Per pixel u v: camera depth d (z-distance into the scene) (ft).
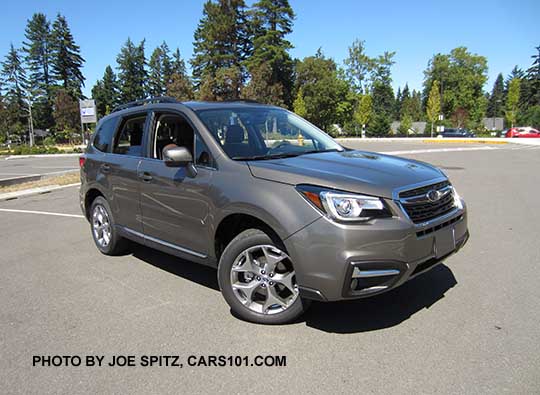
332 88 205.57
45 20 264.93
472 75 242.78
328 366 8.89
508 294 12.25
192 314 11.57
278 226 9.71
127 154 15.16
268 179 10.25
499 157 61.26
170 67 298.56
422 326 10.46
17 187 39.99
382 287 9.30
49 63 265.95
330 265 9.12
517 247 16.80
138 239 14.76
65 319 11.53
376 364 8.89
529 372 8.45
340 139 181.57
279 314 10.57
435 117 206.90
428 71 255.70
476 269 14.37
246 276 11.03
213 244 11.51
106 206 16.46
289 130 14.20
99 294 13.20
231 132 12.41
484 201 26.43
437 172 11.57
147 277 14.55
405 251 9.23
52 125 264.31
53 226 23.15
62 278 14.76
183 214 12.29
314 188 9.53
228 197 10.74
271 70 187.11
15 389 8.52
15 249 18.71
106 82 298.35
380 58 230.27
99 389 8.43
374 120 216.13
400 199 9.48
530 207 24.41
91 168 17.06
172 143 13.46
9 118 212.43
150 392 8.28
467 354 9.16
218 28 205.77
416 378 8.37
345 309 11.51
